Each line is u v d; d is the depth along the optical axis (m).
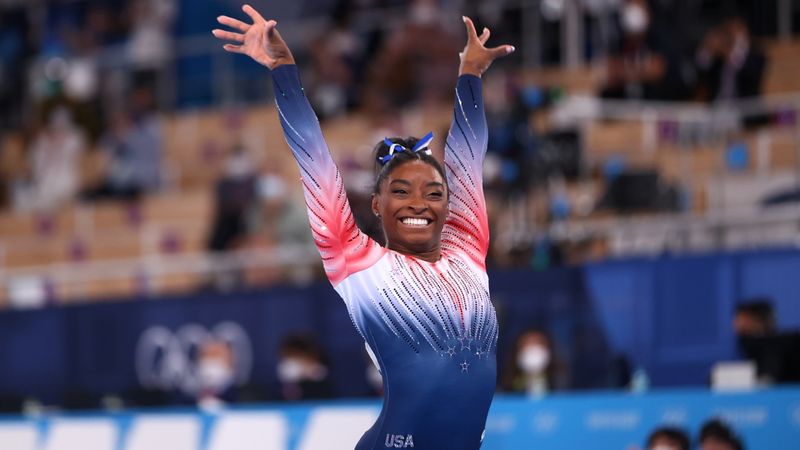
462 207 13.59
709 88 35.09
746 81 34.81
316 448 22.08
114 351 31.28
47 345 31.97
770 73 38.59
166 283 37.59
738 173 31.70
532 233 29.28
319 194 12.92
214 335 30.06
